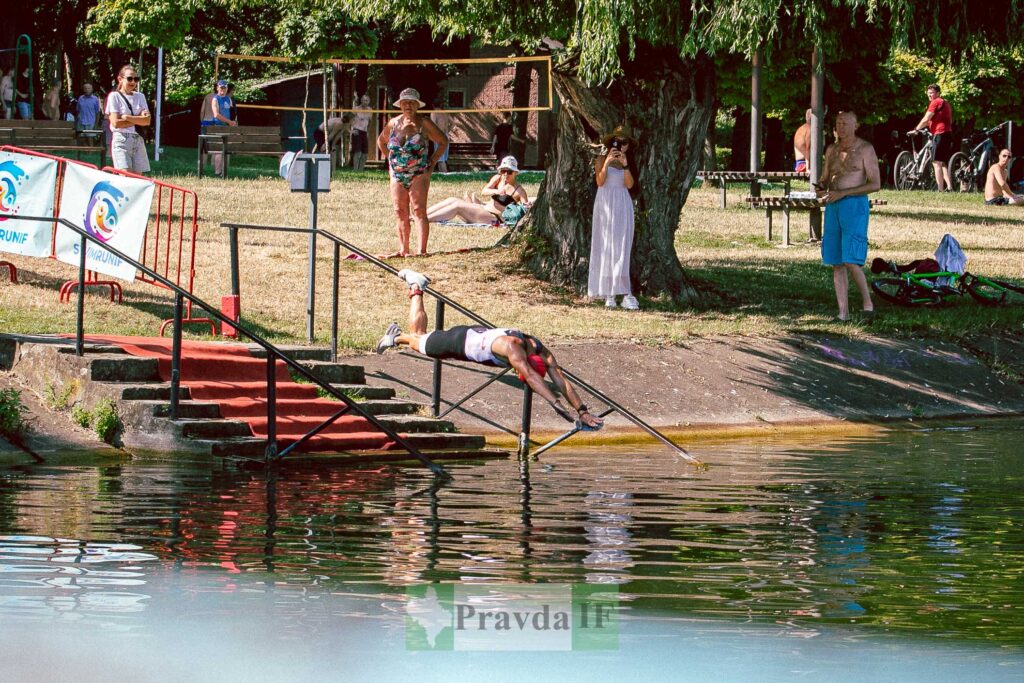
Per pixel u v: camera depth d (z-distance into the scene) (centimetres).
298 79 10100
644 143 3400
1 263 2964
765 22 2878
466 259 3603
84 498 1638
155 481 1802
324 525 1477
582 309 3253
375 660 968
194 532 1419
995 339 3288
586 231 3491
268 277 3331
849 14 3122
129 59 8650
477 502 1662
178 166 6025
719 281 3738
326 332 2814
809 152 4769
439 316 2166
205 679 916
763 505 1652
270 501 1645
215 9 9169
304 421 2195
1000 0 3117
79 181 2792
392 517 1538
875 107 6856
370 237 4044
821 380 2845
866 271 4072
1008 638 1045
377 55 8481
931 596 1175
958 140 8781
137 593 1139
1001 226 5228
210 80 10212
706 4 2948
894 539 1430
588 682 929
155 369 2241
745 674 948
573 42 3022
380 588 1177
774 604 1143
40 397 2227
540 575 1239
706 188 6262
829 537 1438
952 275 3628
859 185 3234
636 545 1385
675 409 2588
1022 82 8219
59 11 8200
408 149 3594
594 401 2553
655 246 3453
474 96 8938
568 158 3488
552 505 1644
